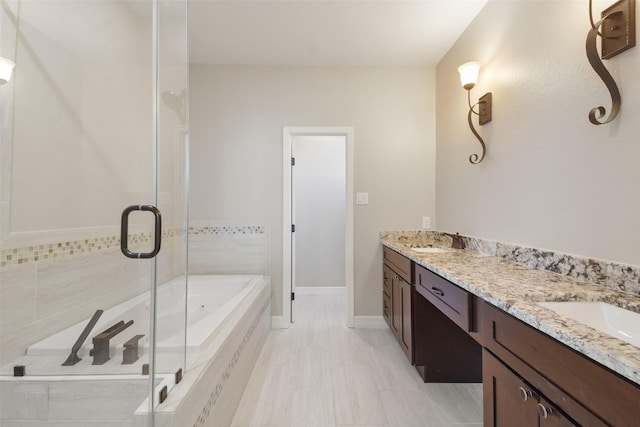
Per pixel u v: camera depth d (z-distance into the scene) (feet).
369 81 9.55
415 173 9.55
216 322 5.17
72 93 4.53
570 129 4.28
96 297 4.63
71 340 3.86
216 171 9.48
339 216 13.57
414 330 6.36
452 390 5.99
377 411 5.33
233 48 8.56
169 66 5.43
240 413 5.27
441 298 4.90
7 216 3.67
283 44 8.35
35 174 3.99
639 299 3.11
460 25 7.47
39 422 3.47
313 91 9.52
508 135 5.77
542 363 2.55
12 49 3.74
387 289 8.79
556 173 4.55
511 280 4.01
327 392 5.89
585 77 4.03
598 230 3.82
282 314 9.47
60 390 3.48
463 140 7.71
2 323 3.54
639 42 3.27
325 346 8.02
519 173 5.44
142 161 5.24
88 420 3.43
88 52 4.80
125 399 3.41
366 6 6.79
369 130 9.54
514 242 5.59
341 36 7.97
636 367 1.71
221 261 9.49
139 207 3.88
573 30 4.22
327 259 13.52
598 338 2.12
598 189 3.82
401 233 9.48
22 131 3.85
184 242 5.21
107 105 5.13
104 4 5.12
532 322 2.62
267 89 9.50
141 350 3.60
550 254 4.58
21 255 3.78
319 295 13.20
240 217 9.51
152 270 3.81
